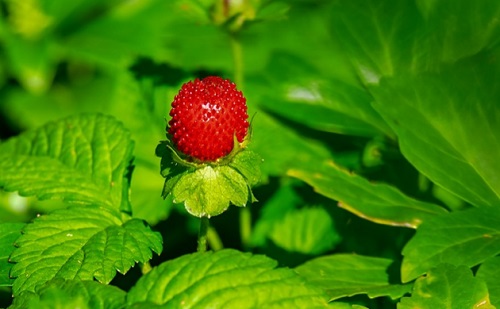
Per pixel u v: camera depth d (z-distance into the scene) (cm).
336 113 28
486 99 24
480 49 25
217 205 21
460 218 23
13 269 22
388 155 27
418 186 27
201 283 21
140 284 21
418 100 25
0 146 26
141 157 29
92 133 26
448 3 26
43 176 25
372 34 26
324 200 28
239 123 22
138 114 29
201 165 22
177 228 30
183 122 21
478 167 24
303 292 21
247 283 21
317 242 27
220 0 27
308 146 29
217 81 22
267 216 28
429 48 26
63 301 20
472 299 21
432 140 24
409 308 21
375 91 25
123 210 24
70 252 22
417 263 22
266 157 28
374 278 23
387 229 27
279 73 29
